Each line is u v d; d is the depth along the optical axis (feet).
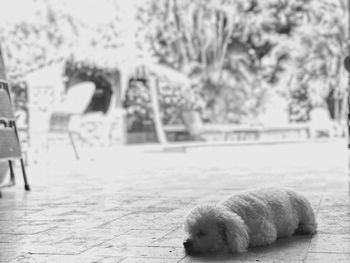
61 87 43.11
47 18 55.62
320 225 9.20
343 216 10.14
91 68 45.70
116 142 46.26
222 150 38.86
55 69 43.78
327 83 57.16
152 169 23.58
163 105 52.47
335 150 34.60
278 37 59.11
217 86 60.18
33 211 11.75
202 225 7.25
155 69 47.21
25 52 53.83
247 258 6.95
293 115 57.26
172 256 7.18
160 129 47.50
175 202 12.64
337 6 57.52
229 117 59.72
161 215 10.69
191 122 53.16
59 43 54.95
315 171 20.66
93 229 9.34
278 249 7.42
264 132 52.44
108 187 16.49
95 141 45.01
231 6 59.88
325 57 57.31
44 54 53.83
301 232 8.43
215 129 52.37
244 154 33.37
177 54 60.85
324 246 7.59
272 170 21.45
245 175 19.49
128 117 54.13
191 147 44.14
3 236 8.89
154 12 58.90
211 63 60.75
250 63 60.39
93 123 45.32
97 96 56.03
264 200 7.90
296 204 8.36
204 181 17.58
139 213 11.02
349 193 13.64
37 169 25.03
